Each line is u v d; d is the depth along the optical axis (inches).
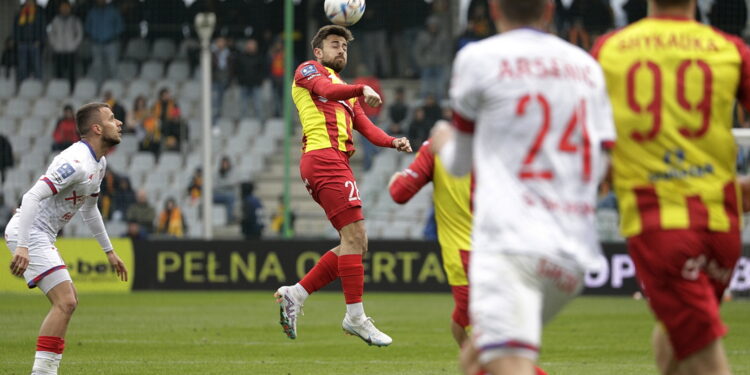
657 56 598.9
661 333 631.8
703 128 594.2
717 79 595.8
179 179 2849.4
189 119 2987.2
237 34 3002.0
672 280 592.1
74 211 963.3
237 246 2365.9
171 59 3019.2
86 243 2357.3
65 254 2352.4
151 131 2878.9
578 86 541.6
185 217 2748.5
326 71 1037.8
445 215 804.0
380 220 2711.6
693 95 593.0
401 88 2827.3
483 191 534.0
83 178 937.5
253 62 2950.3
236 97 2952.8
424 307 1964.8
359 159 2891.2
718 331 594.2
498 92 531.2
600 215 2438.5
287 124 2490.2
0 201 2755.9
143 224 2583.7
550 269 523.2
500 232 522.9
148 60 3014.3
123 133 2888.8
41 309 1884.8
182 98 3004.4
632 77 599.5
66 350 1254.9
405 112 2815.0
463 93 538.3
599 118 553.9
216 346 1307.8
